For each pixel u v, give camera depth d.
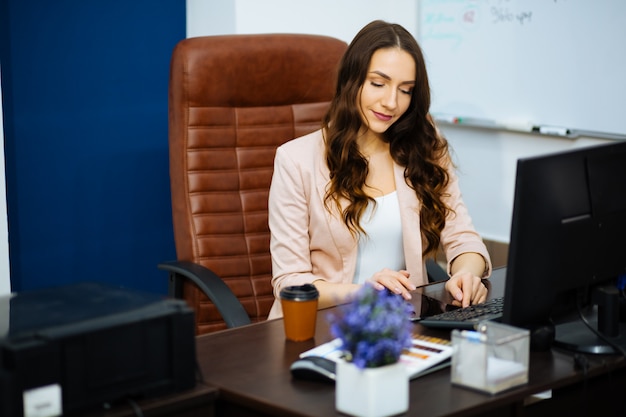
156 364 1.46
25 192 3.19
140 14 3.35
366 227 2.28
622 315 1.86
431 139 2.34
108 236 3.41
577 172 1.69
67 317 1.41
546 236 1.65
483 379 1.48
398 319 1.39
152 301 1.50
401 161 2.32
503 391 1.49
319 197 2.25
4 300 1.51
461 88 3.43
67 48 3.21
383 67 2.15
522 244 1.62
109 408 1.41
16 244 3.20
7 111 3.11
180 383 1.48
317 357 1.57
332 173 2.25
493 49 3.28
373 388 1.36
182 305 1.49
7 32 3.07
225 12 3.30
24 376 1.31
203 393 1.49
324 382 1.53
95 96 3.30
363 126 2.29
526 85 3.19
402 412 1.40
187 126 2.54
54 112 3.21
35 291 1.57
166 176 3.52
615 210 1.76
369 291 1.41
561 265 1.69
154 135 3.46
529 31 3.15
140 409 1.42
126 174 3.42
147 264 3.53
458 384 1.51
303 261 2.24
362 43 2.18
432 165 2.33
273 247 2.26
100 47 3.28
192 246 2.53
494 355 1.50
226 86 2.56
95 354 1.39
